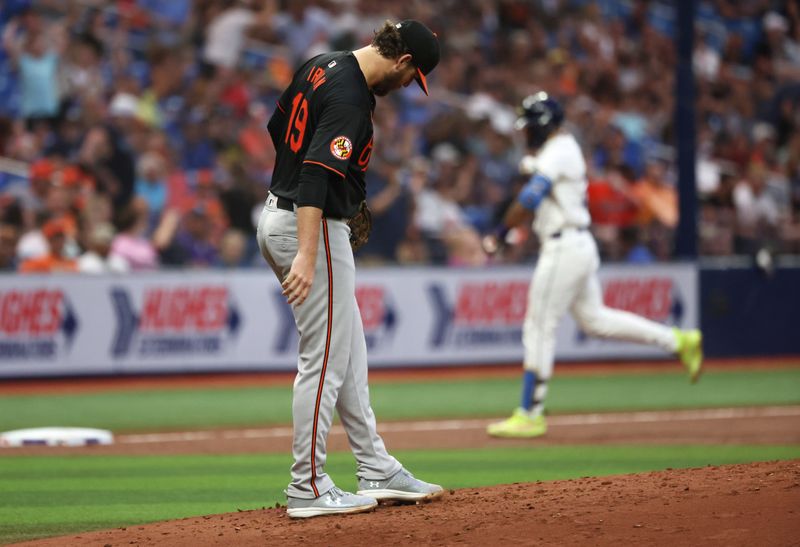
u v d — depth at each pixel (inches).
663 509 547.8
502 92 2385.6
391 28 596.7
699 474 645.3
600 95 2507.4
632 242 2071.9
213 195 1887.3
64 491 841.5
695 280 1892.2
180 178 1932.8
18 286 1626.5
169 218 1852.9
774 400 1461.6
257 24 2214.6
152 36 2194.9
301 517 594.6
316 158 565.3
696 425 1219.2
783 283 1959.9
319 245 588.1
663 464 948.0
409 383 1696.6
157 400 1514.5
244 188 1916.8
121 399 1523.1
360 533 544.4
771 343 1948.8
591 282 1135.6
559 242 1104.8
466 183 2118.6
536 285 1115.3
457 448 1065.5
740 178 2346.2
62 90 1969.7
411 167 2058.3
